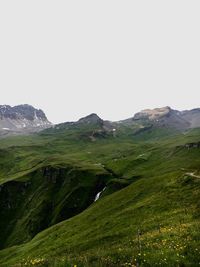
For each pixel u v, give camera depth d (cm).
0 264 7631
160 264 3041
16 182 18350
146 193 7919
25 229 15412
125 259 3275
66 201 15625
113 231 5966
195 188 6669
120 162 18800
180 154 17312
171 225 4556
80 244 6047
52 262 3466
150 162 17988
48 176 18300
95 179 16512
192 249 3253
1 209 17275
